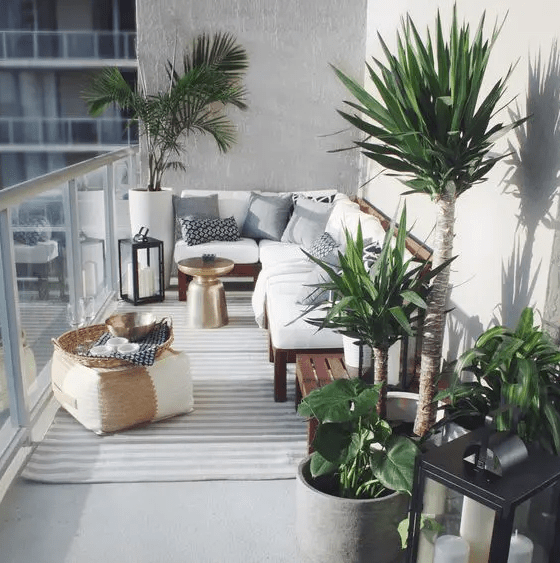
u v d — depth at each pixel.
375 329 2.29
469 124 2.21
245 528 2.46
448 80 2.22
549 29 2.34
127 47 18.50
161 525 2.47
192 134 6.37
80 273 4.23
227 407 3.51
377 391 2.13
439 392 2.24
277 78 6.30
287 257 5.21
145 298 5.43
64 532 2.41
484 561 1.79
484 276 2.92
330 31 6.25
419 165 2.28
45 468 2.83
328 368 3.12
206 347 4.45
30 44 18.56
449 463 1.75
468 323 3.11
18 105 18.95
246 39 6.20
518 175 2.58
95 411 3.10
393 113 2.27
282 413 3.45
